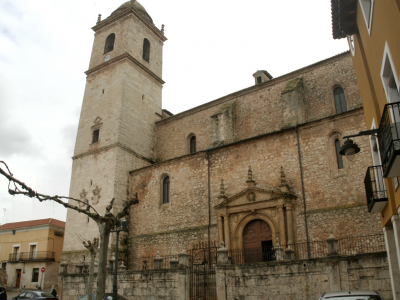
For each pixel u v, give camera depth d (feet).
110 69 131.54
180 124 129.29
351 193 75.51
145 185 112.57
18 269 149.18
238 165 93.91
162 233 102.01
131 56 130.52
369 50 42.29
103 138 121.49
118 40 135.64
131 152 121.29
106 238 47.70
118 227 65.51
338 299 34.88
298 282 57.47
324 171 80.18
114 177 112.68
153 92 139.85
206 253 91.04
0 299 83.56
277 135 89.76
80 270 91.97
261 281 60.90
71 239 114.52
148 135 131.23
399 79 30.19
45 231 150.41
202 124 122.83
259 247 83.20
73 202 119.75
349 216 74.18
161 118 139.64
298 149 85.15
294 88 96.73
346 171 77.46
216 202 94.48
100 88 131.23
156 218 105.40
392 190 41.75
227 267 64.64
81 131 129.08
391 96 36.40
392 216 41.70
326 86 99.60
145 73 137.59
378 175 47.73
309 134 84.79
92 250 59.00
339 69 98.63
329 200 77.77
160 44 151.43
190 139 126.00
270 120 107.24
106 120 123.44
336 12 48.42
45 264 143.23
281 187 82.38
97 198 113.91
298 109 95.50
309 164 82.69
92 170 119.34
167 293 70.74
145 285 74.18
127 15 137.08
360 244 71.20
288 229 79.20
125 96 124.98
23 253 150.20
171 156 127.54
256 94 113.09
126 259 107.04
